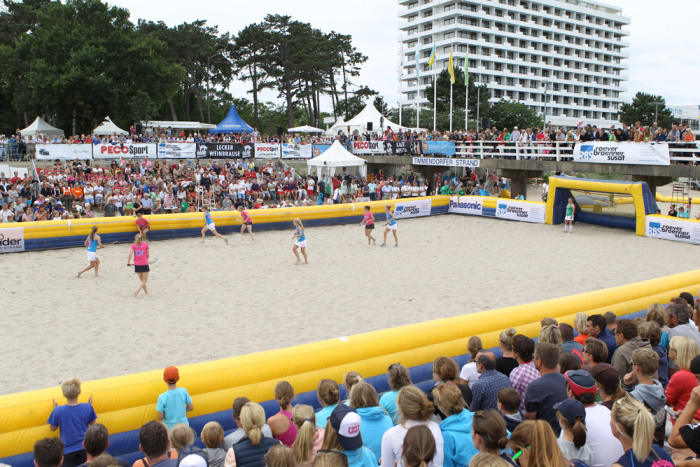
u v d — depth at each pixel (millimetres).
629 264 14430
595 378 4066
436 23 99250
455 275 13289
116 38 37344
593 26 111375
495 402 4414
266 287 12141
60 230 16297
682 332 5844
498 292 11727
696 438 3660
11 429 4980
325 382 4496
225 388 5848
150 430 3777
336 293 11656
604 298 8734
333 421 3555
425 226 21391
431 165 28344
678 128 19453
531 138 24797
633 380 4879
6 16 44750
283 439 4340
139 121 38750
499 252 16172
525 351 4809
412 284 12414
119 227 17266
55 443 3842
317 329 9352
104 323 9617
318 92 67062
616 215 20297
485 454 2729
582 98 112750
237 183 24469
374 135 32344
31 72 36281
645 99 86562
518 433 3021
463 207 24344
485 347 7324
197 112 63844
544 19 106250
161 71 39719
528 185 41625
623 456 3109
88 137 25266
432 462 3467
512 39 101812
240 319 9883
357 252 16281
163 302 10938
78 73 34938
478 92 66500
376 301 11055
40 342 8672
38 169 23703
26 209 18328
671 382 4656
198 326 9484
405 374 4562
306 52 58062
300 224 14531
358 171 33156
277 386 4570
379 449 3961
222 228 19172
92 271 13641
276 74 57031
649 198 18750
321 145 30234
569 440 3410
